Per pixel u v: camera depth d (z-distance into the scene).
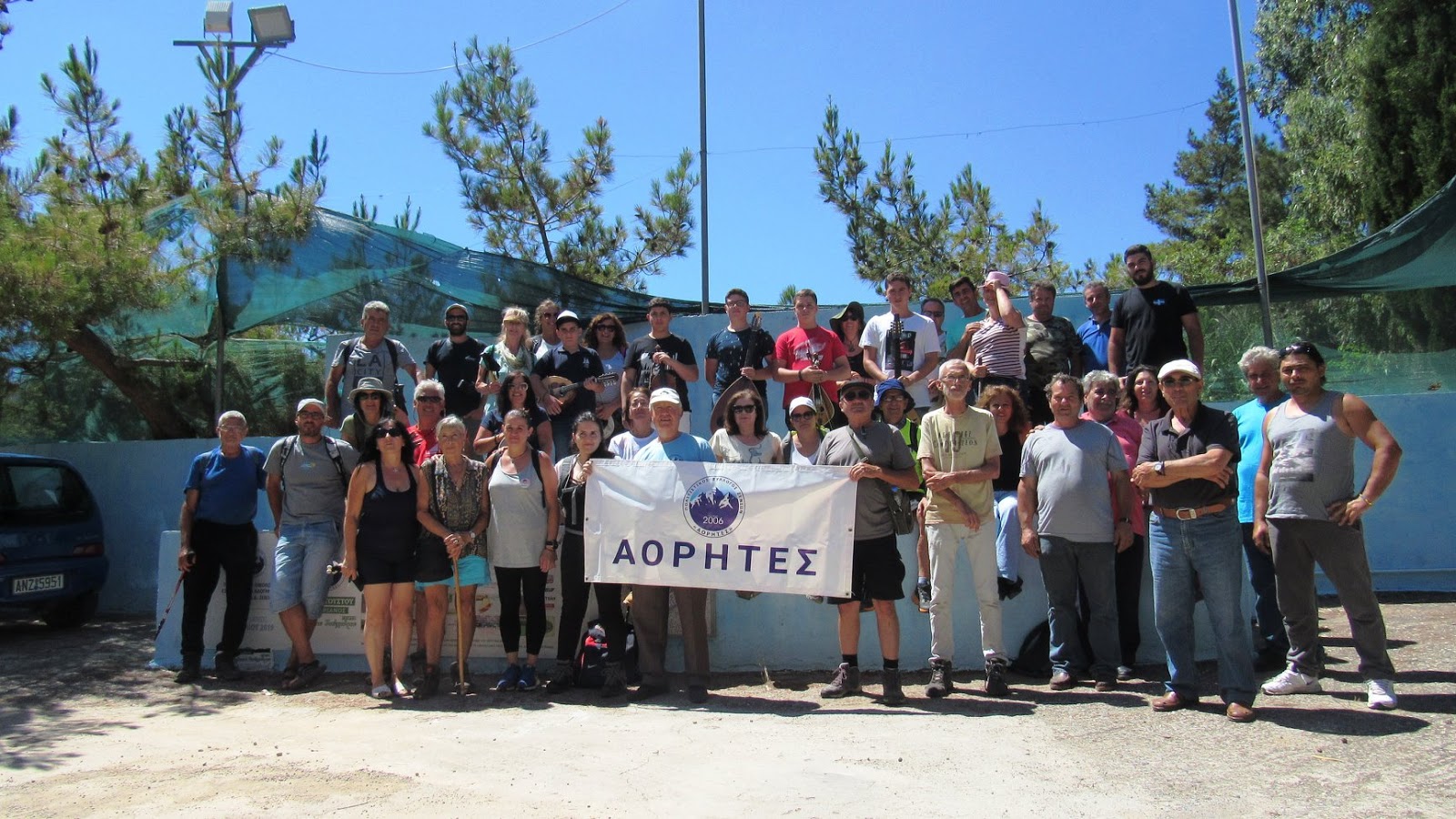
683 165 18.33
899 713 6.19
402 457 7.13
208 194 11.62
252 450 8.09
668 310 8.91
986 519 6.58
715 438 7.26
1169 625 5.99
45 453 12.41
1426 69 13.83
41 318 10.42
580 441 7.19
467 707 6.70
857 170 18.42
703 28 12.35
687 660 6.74
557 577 7.66
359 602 7.87
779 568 6.57
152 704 7.08
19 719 6.73
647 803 4.63
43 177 11.66
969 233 18.83
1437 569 9.98
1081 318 10.79
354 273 11.80
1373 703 5.70
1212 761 5.00
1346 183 15.52
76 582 10.39
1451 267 10.11
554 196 17.92
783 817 4.41
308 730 6.21
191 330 12.74
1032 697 6.45
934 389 8.42
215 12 11.53
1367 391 10.65
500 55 17.75
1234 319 10.90
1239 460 5.79
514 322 9.07
